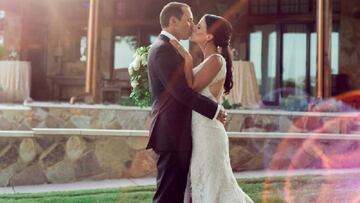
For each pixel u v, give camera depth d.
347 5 13.28
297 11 13.57
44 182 5.28
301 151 6.38
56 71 13.87
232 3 13.95
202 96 2.78
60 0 13.94
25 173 5.21
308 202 4.29
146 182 5.29
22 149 5.21
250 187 4.90
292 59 13.73
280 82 13.77
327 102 8.54
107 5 13.90
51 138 5.35
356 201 4.34
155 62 2.79
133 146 5.70
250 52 14.01
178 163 2.84
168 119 2.81
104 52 13.88
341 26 13.31
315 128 7.91
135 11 13.98
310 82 13.55
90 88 8.51
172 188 2.83
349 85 13.12
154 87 2.87
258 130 7.83
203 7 13.89
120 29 14.04
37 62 13.73
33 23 13.73
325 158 6.43
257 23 13.90
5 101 10.90
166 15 2.90
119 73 13.84
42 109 7.57
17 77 11.06
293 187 4.95
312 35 13.54
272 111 8.14
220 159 2.85
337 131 7.84
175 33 2.91
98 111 7.68
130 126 7.65
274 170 6.20
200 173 2.82
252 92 9.05
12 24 13.60
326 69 8.58
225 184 2.84
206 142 2.82
